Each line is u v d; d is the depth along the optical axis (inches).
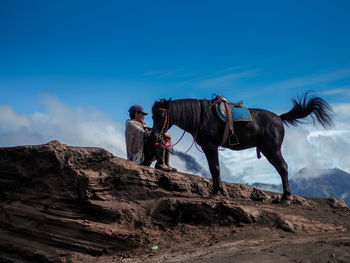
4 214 282.4
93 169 283.1
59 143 291.3
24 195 281.9
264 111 305.0
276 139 295.9
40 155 281.6
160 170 304.3
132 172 287.6
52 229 265.4
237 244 223.3
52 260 254.7
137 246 250.7
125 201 278.8
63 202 271.6
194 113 289.4
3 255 273.4
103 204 265.9
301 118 321.1
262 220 261.0
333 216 287.7
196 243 242.5
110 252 251.0
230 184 321.4
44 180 280.1
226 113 289.9
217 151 294.5
